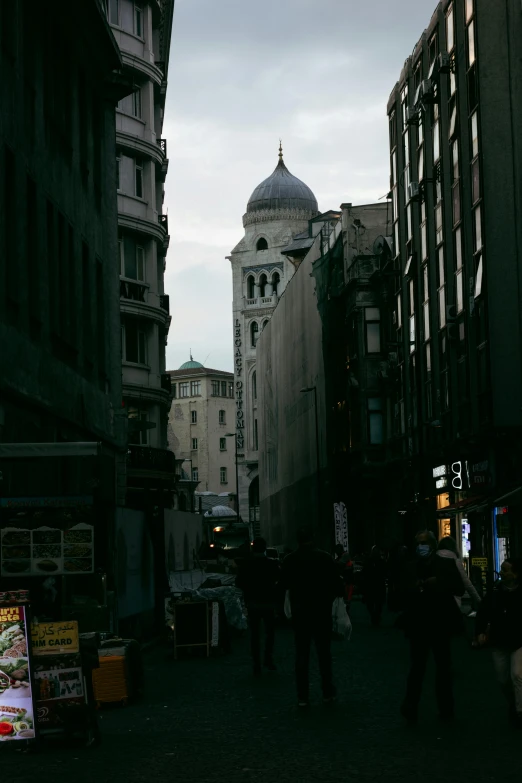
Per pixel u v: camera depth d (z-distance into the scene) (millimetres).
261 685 15711
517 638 11242
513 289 38344
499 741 10328
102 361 29922
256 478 141500
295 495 83938
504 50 39250
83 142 28219
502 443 39719
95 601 17172
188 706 13570
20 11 21672
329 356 70062
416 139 51719
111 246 31438
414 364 53500
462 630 11758
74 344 26406
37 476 22281
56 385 23828
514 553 37125
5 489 19922
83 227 27781
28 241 22422
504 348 38125
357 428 63719
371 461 62281
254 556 17469
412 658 11688
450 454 46250
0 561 14711
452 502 46969
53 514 15383
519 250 38469
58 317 24391
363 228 68062
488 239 38594
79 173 27453
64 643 10703
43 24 24016
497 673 11500
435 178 48062
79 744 10680
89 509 15461
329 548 70562
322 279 72000
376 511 63344
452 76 44406
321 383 73125
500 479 39844
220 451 174000
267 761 9469
